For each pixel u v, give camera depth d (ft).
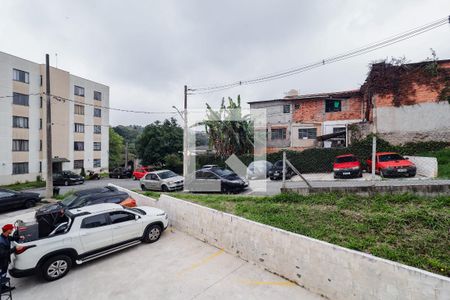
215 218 21.18
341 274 12.60
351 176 37.68
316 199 22.74
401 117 48.44
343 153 47.01
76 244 18.25
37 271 16.57
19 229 19.07
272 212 21.52
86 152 103.04
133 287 15.53
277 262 15.98
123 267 18.26
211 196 32.45
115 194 31.09
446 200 18.34
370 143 45.62
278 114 71.67
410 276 10.41
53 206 30.66
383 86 49.67
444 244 13.52
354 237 15.60
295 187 24.86
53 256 17.25
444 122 45.80
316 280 13.71
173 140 96.89
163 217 24.12
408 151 45.73
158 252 20.58
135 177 81.76
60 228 19.06
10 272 16.03
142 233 22.27
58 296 15.15
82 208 21.90
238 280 15.56
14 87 78.23
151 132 98.07
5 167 75.77
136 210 24.52
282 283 14.97
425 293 9.99
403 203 19.45
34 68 83.87
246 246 18.22
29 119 82.38
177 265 18.04
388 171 33.42
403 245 14.01
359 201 20.97
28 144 82.17
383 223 16.52
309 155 48.57
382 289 11.16
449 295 9.41
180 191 44.06
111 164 147.84
